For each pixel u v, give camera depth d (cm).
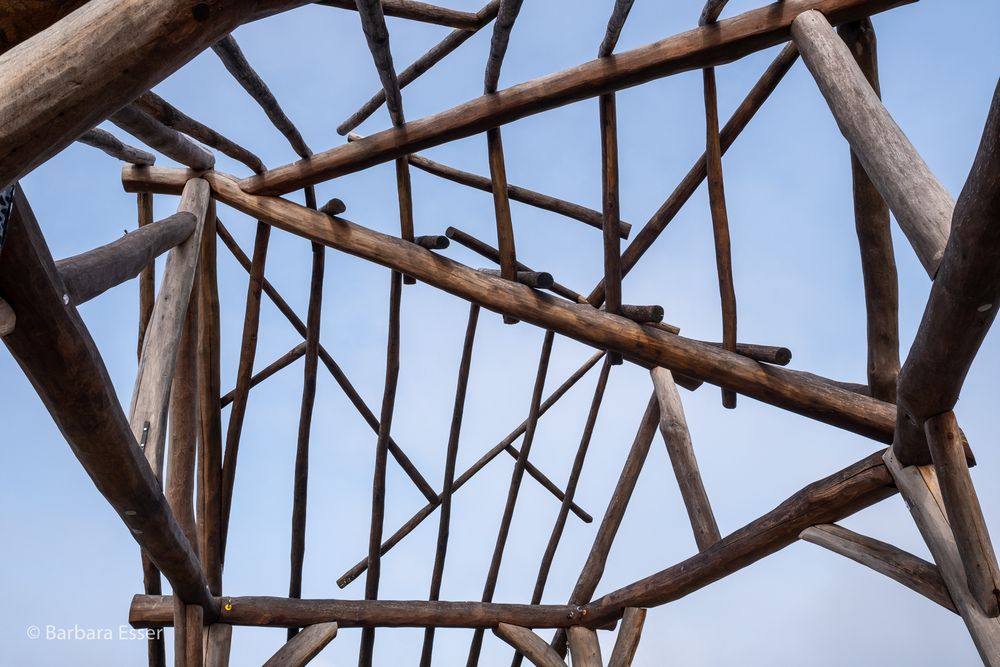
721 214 481
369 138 493
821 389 483
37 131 151
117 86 158
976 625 370
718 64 452
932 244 312
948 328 310
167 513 409
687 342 495
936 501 412
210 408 548
